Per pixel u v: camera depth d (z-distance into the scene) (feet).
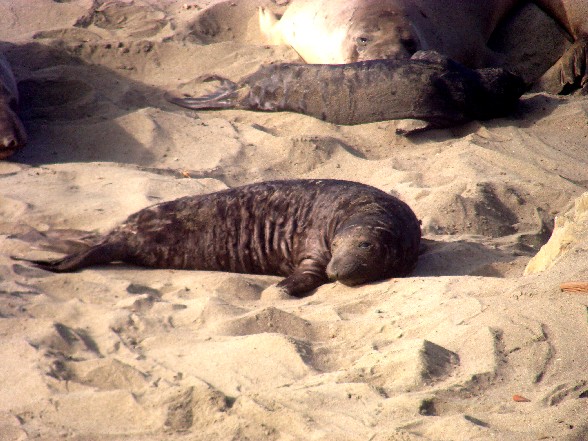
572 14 168.25
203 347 60.08
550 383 50.42
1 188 103.81
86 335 63.36
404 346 56.24
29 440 47.65
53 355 58.65
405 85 132.67
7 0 181.47
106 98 139.64
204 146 123.24
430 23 159.22
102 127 127.24
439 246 87.71
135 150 121.70
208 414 49.90
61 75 145.38
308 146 123.24
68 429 49.16
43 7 178.70
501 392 50.03
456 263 83.20
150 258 84.33
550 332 55.26
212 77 150.00
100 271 81.30
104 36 167.22
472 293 64.95
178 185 105.19
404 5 156.76
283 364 56.29
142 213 85.97
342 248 75.87
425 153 124.88
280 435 47.19
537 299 59.77
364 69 135.64
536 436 43.68
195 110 140.67
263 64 155.94
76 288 74.23
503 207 102.68
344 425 47.16
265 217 85.15
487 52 170.30
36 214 94.27
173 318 66.54
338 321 63.77
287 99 138.21
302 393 50.75
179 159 119.14
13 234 89.35
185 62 157.89
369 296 70.13
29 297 70.44
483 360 53.47
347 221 79.92
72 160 119.55
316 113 136.77
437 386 51.13
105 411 51.24
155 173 111.96
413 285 70.44
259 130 130.00
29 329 63.57
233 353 58.18
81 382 55.31
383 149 127.95
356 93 134.51
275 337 59.00
